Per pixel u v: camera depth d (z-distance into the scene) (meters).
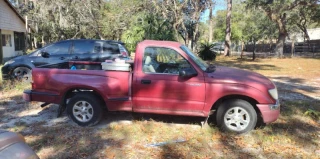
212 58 19.53
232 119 4.48
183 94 4.46
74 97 4.71
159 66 4.60
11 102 6.45
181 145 4.03
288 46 38.84
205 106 4.45
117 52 8.63
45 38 30.61
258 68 15.32
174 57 4.58
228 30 29.16
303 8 28.23
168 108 4.55
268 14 26.44
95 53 8.48
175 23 19.61
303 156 3.76
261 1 24.50
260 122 4.85
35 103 6.33
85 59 8.41
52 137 4.25
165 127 4.75
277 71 13.79
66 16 26.56
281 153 3.84
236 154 3.79
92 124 4.71
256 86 4.32
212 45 19.75
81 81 4.62
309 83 9.91
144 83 4.52
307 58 24.59
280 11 23.67
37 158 2.08
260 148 4.00
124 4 24.73
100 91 4.58
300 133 4.60
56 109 5.81
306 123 5.10
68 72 4.75
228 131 4.49
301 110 5.87
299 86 9.16
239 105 4.40
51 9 26.31
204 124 4.68
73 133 4.44
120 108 4.65
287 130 4.69
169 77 4.49
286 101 6.74
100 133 4.45
